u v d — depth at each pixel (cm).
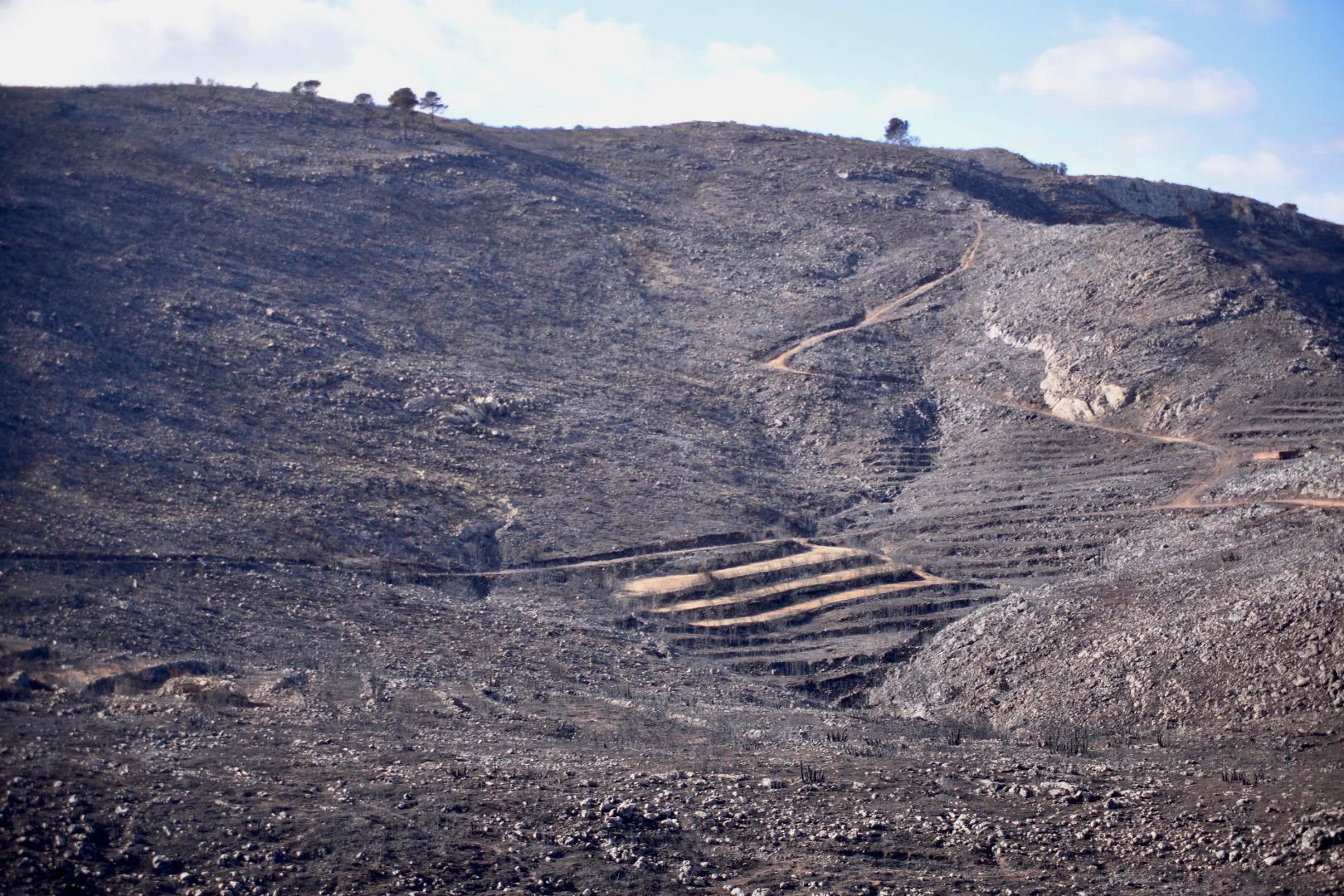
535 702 3572
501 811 2286
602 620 5000
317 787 2320
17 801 1986
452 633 4362
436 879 1958
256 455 5834
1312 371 7188
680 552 5788
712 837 2264
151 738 2530
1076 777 2730
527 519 5891
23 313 6381
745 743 3112
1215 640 3494
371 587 4731
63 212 7944
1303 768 2688
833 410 8012
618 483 6488
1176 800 2514
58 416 5494
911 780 2691
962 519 6381
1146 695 3462
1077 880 2098
